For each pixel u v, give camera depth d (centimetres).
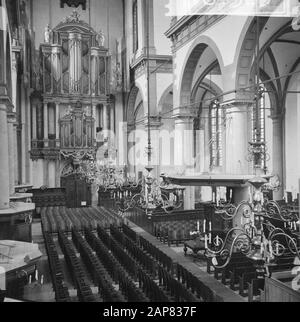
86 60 2838
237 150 1339
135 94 2834
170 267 1159
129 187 2062
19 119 2631
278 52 1891
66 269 1320
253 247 616
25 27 2558
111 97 2956
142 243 1469
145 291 1000
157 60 2370
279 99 2050
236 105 1341
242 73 1327
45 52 2742
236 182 1117
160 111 2373
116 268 1118
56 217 2078
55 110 2784
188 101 1881
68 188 2700
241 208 1129
